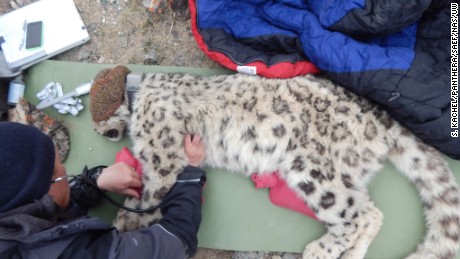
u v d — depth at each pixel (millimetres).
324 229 2668
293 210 2688
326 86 2451
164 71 2867
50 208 1597
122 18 3049
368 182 2582
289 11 2643
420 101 2289
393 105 2336
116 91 2496
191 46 3020
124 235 1770
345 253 2514
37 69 2922
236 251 2775
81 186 2471
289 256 2744
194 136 2510
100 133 2619
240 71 2586
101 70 2709
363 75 2311
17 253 1489
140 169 2545
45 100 2832
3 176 1404
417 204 2658
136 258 1703
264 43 2707
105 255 1617
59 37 2926
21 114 2676
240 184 2729
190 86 2545
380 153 2439
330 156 2393
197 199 2266
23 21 2928
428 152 2473
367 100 2439
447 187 2463
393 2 2275
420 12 2336
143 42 3035
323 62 2420
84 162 2781
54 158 1622
